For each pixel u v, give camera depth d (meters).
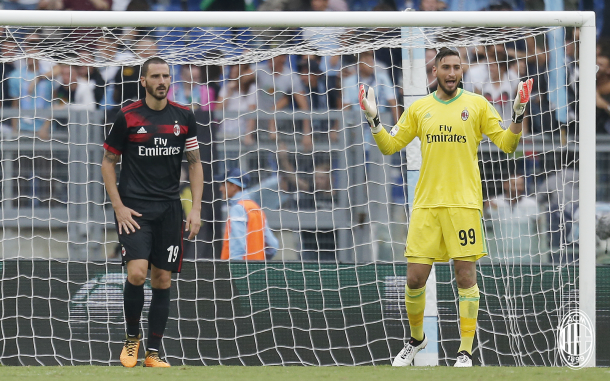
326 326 18.66
